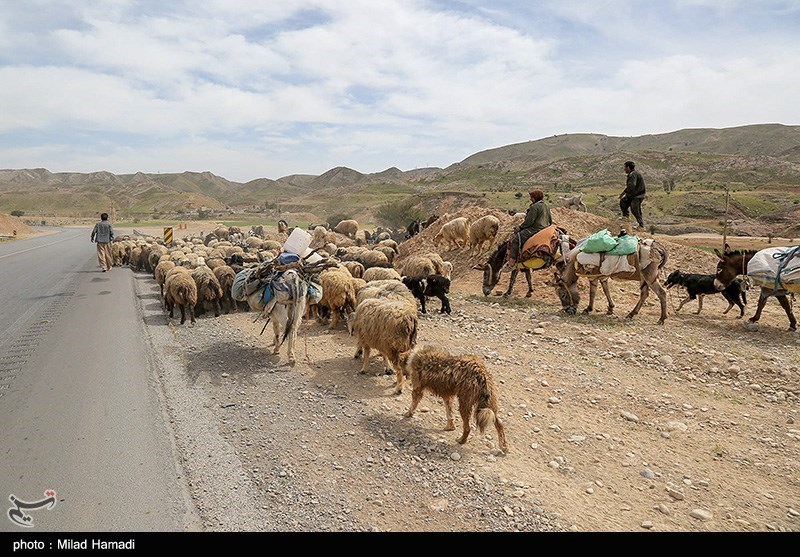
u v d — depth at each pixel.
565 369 7.91
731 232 86.50
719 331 9.74
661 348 8.70
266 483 4.68
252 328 10.62
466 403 5.38
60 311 12.40
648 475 4.88
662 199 120.12
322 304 10.73
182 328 10.66
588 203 111.81
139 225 89.69
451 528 4.04
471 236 17.11
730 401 6.75
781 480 4.85
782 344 8.85
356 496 4.49
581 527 4.06
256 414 6.24
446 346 9.09
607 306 11.99
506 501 4.41
